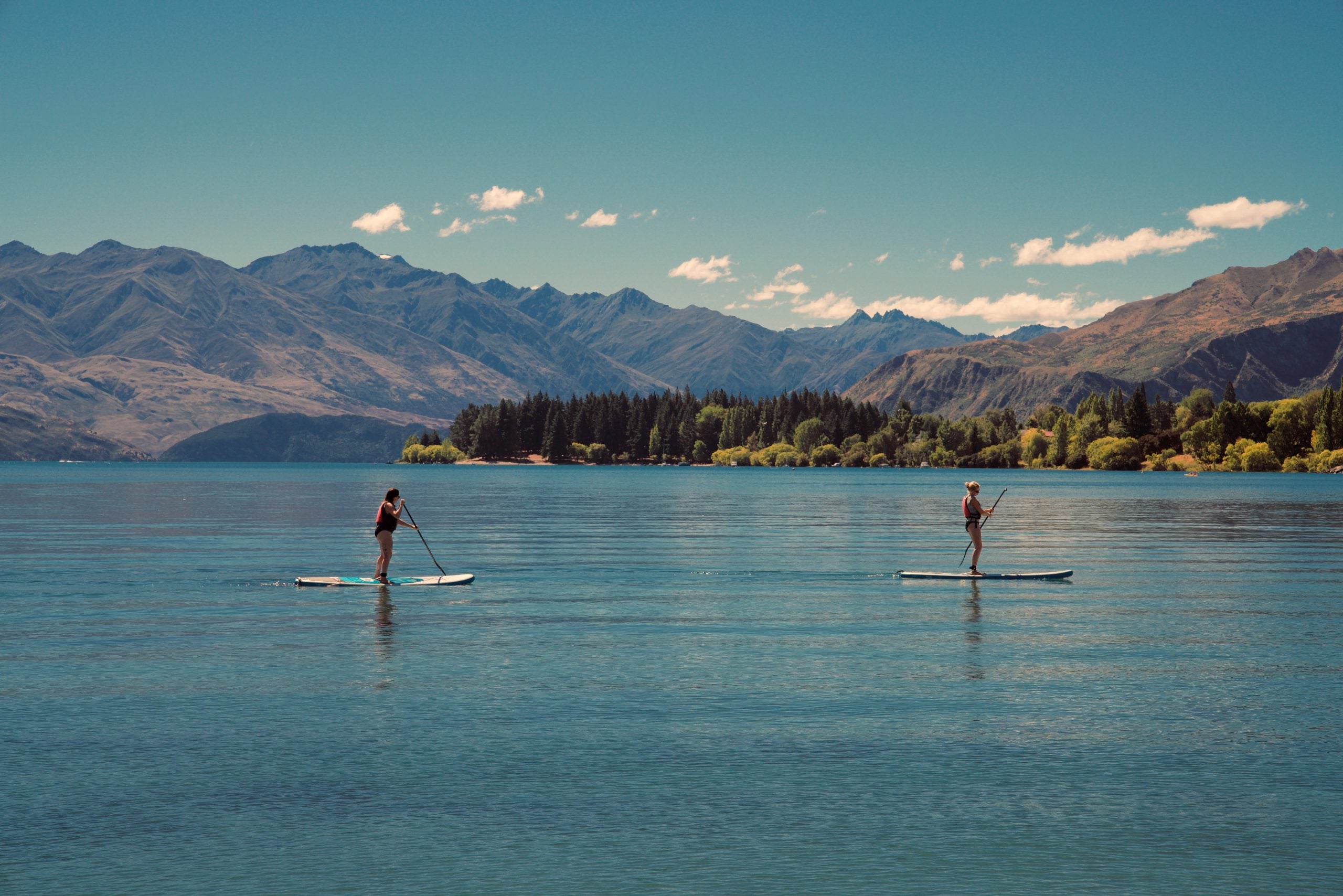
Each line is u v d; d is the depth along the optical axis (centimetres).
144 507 8238
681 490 13012
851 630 2277
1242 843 1045
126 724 1455
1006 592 2948
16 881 953
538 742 1377
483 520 6581
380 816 1112
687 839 1052
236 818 1105
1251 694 1659
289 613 2514
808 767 1274
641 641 2130
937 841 1048
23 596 2819
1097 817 1113
